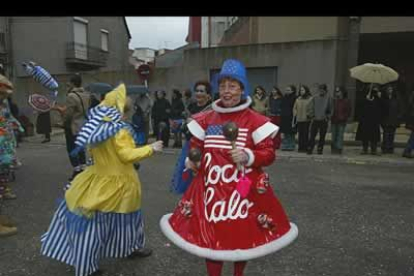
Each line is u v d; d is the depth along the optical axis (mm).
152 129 13898
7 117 5227
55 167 8492
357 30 13609
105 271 3525
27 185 6781
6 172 4914
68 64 23438
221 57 14883
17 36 21516
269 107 10781
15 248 4055
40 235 4414
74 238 3189
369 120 9867
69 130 6508
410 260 3852
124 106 3381
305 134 10195
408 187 6773
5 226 4488
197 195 2752
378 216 5152
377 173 7941
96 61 24734
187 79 15438
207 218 2643
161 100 11586
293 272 3578
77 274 3197
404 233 4559
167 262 3744
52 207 5477
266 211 2711
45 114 13023
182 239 2664
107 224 3293
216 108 2797
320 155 9859
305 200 5879
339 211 5352
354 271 3613
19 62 21672
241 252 2537
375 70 9727
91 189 3217
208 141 2762
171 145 11836
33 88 17516
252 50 14406
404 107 10312
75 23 23609
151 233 4488
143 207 5512
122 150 3191
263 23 16188
